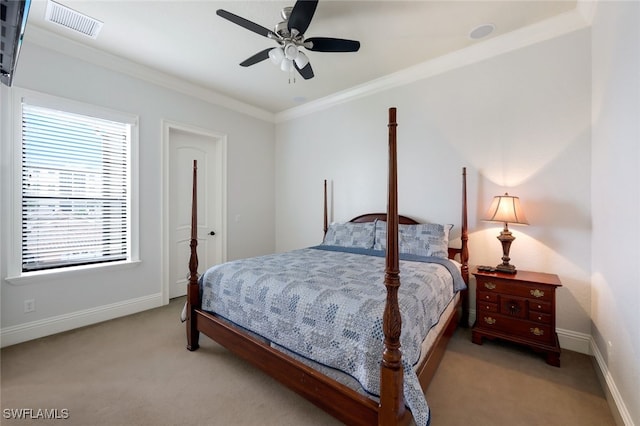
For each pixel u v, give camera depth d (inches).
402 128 129.6
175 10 86.7
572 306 92.1
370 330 51.8
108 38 101.1
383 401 45.9
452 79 115.6
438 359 72.2
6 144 91.9
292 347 62.6
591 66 88.4
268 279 74.1
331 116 156.5
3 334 91.3
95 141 112.5
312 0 66.8
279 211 183.3
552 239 95.7
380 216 134.2
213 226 157.5
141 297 124.6
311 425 59.6
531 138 99.3
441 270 88.0
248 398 67.8
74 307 106.3
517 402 66.3
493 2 84.0
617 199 64.4
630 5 56.5
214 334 81.4
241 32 97.5
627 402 56.1
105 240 115.6
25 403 65.1
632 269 55.1
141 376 75.9
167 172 132.8
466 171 112.7
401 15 89.2
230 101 157.5
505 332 90.4
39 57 97.3
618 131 63.9
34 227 99.0
